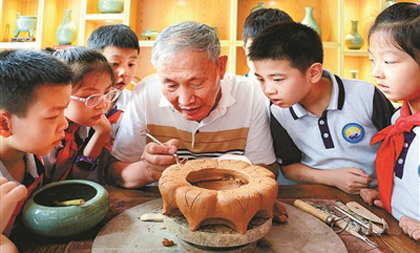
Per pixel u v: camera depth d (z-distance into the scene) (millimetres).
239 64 2959
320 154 1340
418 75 899
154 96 1358
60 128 805
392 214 1003
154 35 2852
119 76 1603
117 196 1087
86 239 816
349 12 3021
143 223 886
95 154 1213
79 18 3078
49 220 765
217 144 1359
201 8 3027
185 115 1096
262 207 760
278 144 1417
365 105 1293
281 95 1065
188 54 946
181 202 737
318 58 1113
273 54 1013
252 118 1370
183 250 770
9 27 3086
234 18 2746
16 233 831
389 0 2736
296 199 1077
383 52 928
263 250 773
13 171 877
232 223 733
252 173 871
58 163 1120
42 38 2867
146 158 1091
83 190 941
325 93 1295
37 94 731
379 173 1074
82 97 1018
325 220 918
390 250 791
